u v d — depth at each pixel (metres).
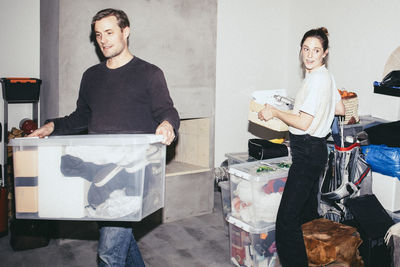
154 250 2.88
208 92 3.48
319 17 4.24
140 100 1.89
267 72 4.64
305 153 2.24
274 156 2.93
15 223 2.84
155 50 3.14
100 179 1.67
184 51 3.29
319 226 2.51
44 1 3.16
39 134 1.96
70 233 3.00
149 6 3.07
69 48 2.82
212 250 2.89
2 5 3.23
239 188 2.53
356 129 3.21
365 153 2.93
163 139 1.76
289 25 4.64
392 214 2.76
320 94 2.20
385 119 3.54
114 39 1.85
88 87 1.98
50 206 1.71
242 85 4.50
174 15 3.21
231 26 4.34
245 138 4.61
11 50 3.30
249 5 4.41
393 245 2.41
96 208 1.70
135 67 1.90
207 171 3.58
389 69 3.55
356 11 3.83
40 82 3.15
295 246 2.26
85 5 2.84
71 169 1.68
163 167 1.90
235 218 2.59
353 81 3.90
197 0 3.31
